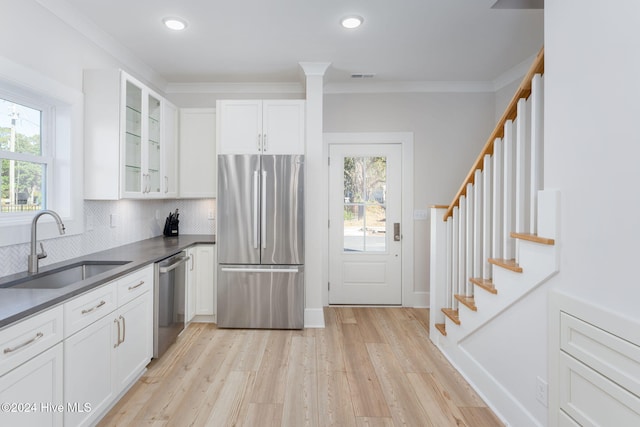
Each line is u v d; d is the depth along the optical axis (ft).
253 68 11.22
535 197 5.82
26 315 4.23
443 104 12.93
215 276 11.01
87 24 8.21
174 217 12.63
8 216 6.51
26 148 7.04
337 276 13.26
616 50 4.06
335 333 10.41
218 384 7.41
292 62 10.75
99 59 8.89
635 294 3.84
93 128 8.23
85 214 8.40
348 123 12.96
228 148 10.91
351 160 13.19
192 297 10.82
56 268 6.89
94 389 5.79
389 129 12.94
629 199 3.90
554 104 5.15
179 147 11.80
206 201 13.03
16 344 4.17
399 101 12.93
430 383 7.56
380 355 8.93
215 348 9.23
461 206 8.38
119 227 10.00
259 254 10.52
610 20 4.14
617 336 4.03
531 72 5.85
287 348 9.29
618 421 4.08
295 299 10.55
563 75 4.96
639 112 3.76
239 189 10.43
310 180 10.91
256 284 10.54
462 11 7.91
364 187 13.19
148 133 9.68
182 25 8.48
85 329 5.54
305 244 10.91
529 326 5.67
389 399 6.92
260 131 10.89
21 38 6.50
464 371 7.82
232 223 10.48
